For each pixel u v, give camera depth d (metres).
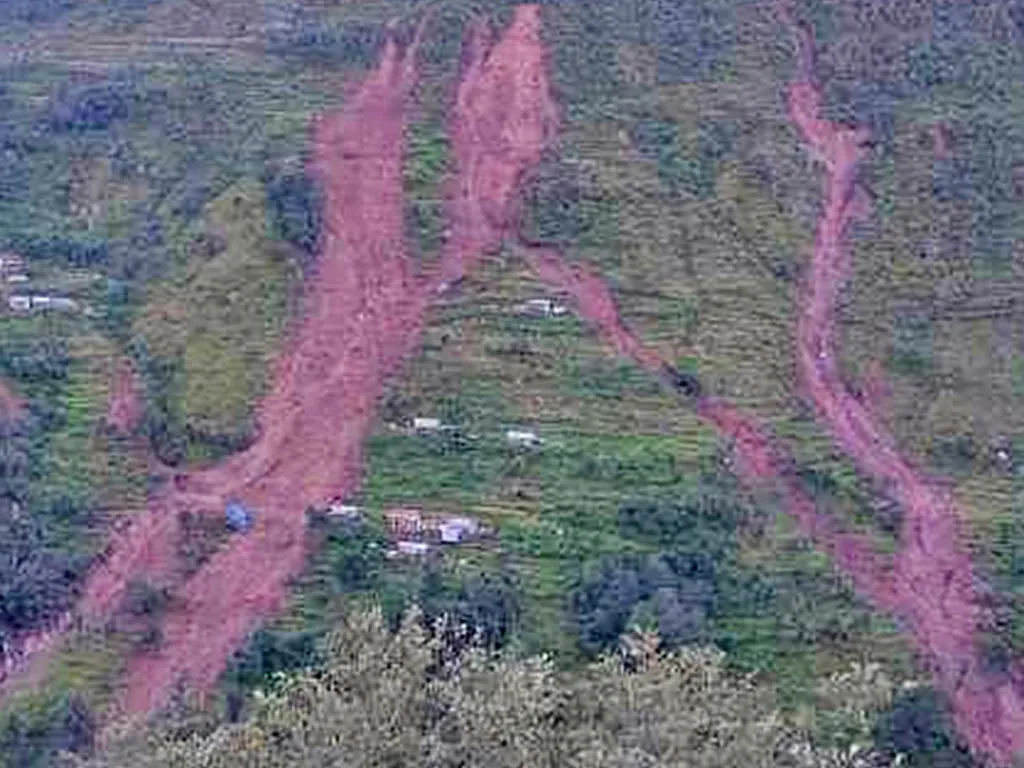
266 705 40.88
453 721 39.38
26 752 69.62
